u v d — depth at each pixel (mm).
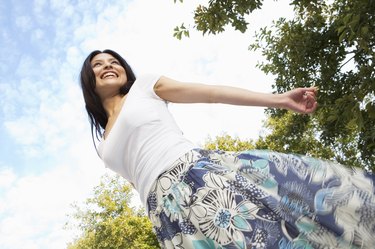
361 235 1298
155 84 1915
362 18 5137
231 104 1792
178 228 1535
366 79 5590
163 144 1708
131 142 1775
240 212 1430
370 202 1344
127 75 2240
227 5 6406
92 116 2217
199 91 1826
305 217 1361
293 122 9805
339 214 1341
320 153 11289
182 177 1600
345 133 8164
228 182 1520
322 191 1390
